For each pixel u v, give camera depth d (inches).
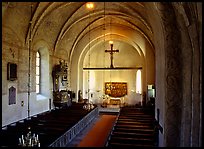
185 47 278.8
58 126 448.1
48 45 651.5
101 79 1128.8
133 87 1098.7
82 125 564.1
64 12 630.5
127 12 627.2
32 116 548.4
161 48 340.5
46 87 658.2
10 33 461.4
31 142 284.0
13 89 474.0
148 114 592.7
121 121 492.1
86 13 676.1
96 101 1119.0
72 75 850.8
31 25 528.1
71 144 444.1
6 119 445.4
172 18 301.4
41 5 516.4
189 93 276.5
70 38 780.6
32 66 564.7
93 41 879.7
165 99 303.1
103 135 527.5
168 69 303.4
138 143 333.4
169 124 301.0
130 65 1093.8
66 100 718.5
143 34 727.7
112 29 820.6
